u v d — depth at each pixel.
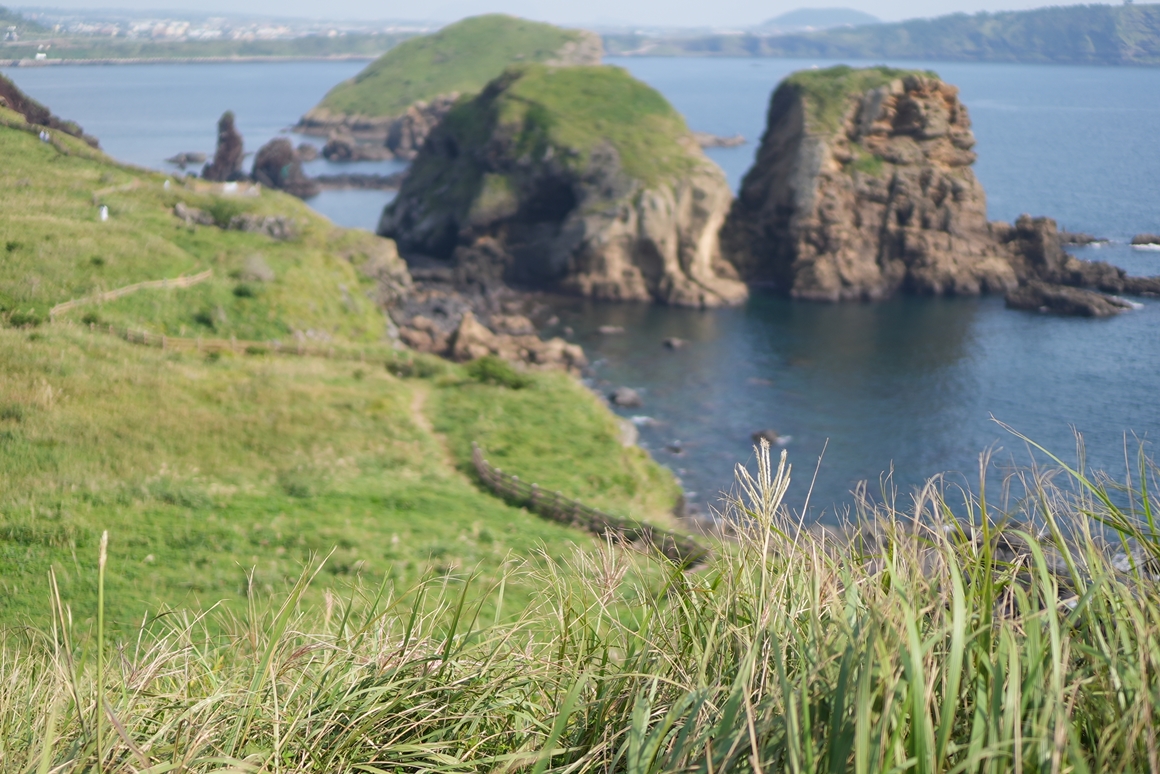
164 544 22.09
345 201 163.00
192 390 39.31
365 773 3.85
